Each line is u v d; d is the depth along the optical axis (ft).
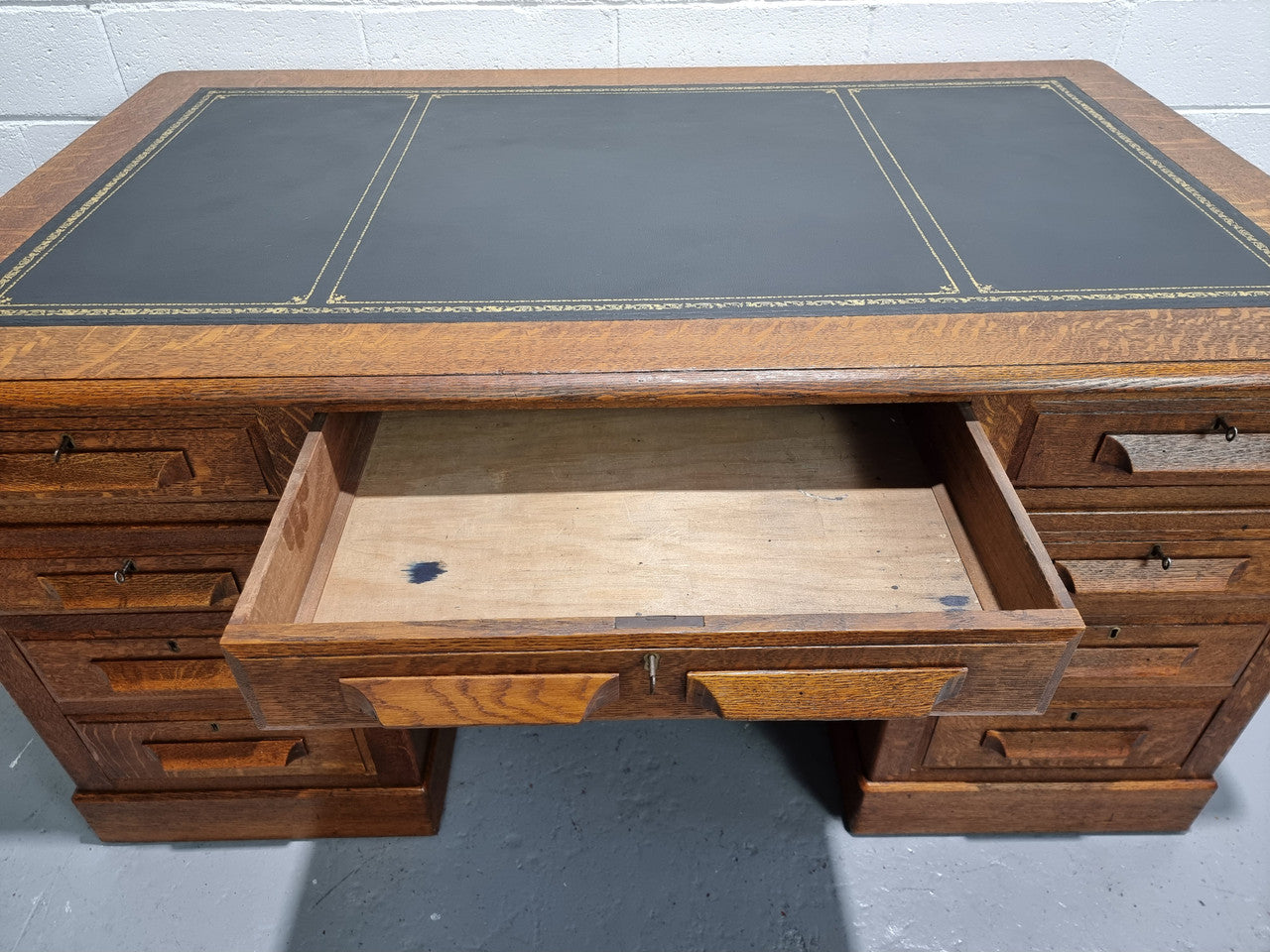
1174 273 3.39
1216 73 5.31
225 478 3.28
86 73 5.20
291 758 4.24
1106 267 3.43
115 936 4.32
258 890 4.50
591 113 4.73
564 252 3.57
